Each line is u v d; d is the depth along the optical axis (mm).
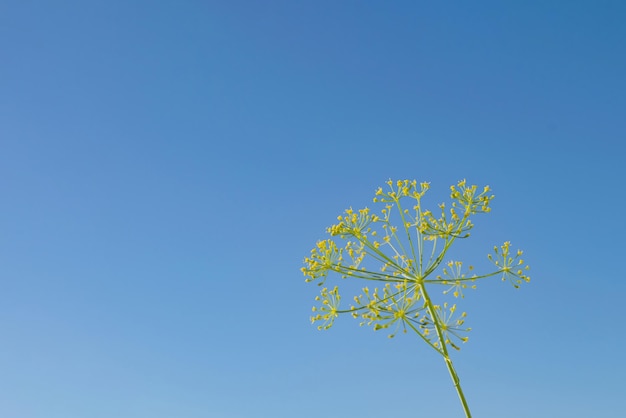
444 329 444
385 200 476
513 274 467
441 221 463
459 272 463
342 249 474
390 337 444
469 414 421
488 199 464
